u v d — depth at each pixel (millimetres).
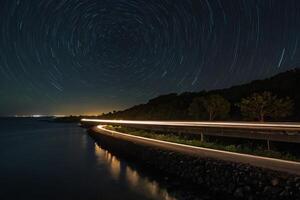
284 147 27016
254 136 26797
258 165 17375
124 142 38500
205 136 37531
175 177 23234
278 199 13625
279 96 55188
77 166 33188
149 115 85625
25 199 20469
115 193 21297
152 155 28062
